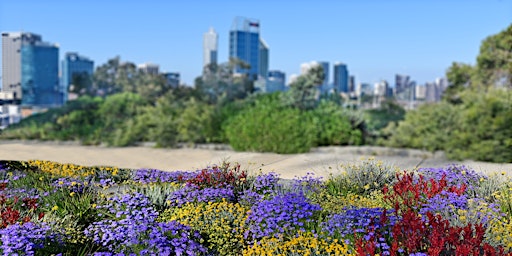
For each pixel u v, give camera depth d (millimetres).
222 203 4754
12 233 3494
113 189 5848
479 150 10508
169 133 13023
